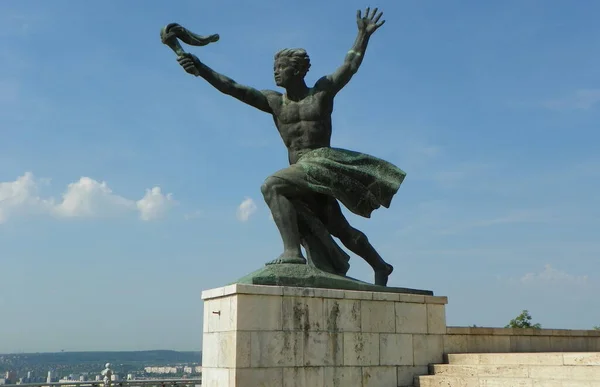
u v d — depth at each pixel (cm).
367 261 1389
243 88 1335
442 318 1293
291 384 1067
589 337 1536
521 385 994
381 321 1202
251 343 1044
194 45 1333
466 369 1155
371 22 1372
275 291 1088
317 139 1313
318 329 1120
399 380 1197
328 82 1334
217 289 1114
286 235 1223
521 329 1396
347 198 1286
